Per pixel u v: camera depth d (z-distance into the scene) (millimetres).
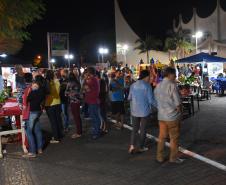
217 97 21484
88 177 6984
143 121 8461
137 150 8633
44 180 6949
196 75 22859
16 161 8438
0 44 14828
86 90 10438
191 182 6434
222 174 6785
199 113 14867
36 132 8930
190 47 52125
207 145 9125
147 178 6754
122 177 6879
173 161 7617
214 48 42750
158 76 16469
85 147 9477
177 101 7277
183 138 10039
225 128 11273
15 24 12656
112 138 10477
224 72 25438
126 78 15914
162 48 57750
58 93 10250
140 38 57094
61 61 60500
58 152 9070
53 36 27391
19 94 11344
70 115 15508
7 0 12070
